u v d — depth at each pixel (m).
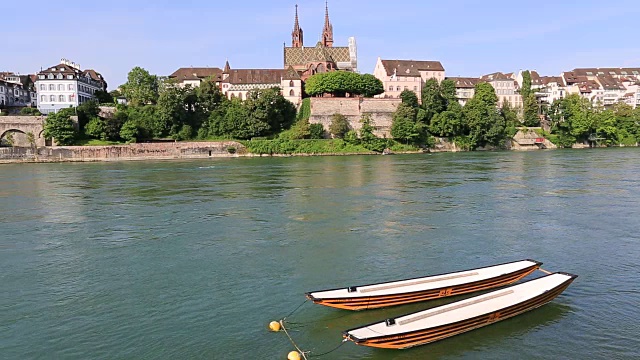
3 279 23.95
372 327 15.82
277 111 136.00
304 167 84.75
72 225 36.19
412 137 132.25
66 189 56.34
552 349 15.98
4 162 105.00
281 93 149.38
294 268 25.00
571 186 53.50
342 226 34.72
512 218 36.59
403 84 169.00
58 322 18.89
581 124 142.25
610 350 15.92
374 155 123.31
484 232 32.19
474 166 81.31
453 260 25.98
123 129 120.88
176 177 69.19
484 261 25.73
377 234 32.06
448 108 140.50
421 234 31.88
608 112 150.38
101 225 36.03
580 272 23.67
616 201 43.25
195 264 25.98
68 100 138.88
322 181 62.12
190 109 139.50
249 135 131.00
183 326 18.33
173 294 21.59
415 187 54.78
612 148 140.00
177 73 175.75
